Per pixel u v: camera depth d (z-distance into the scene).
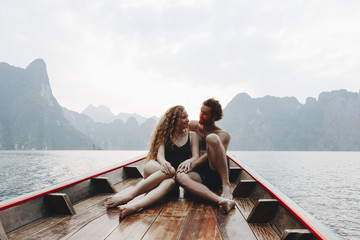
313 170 75.00
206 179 2.35
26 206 1.65
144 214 1.87
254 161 107.38
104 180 2.56
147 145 2.61
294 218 1.34
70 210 1.85
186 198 2.41
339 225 28.91
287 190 44.97
